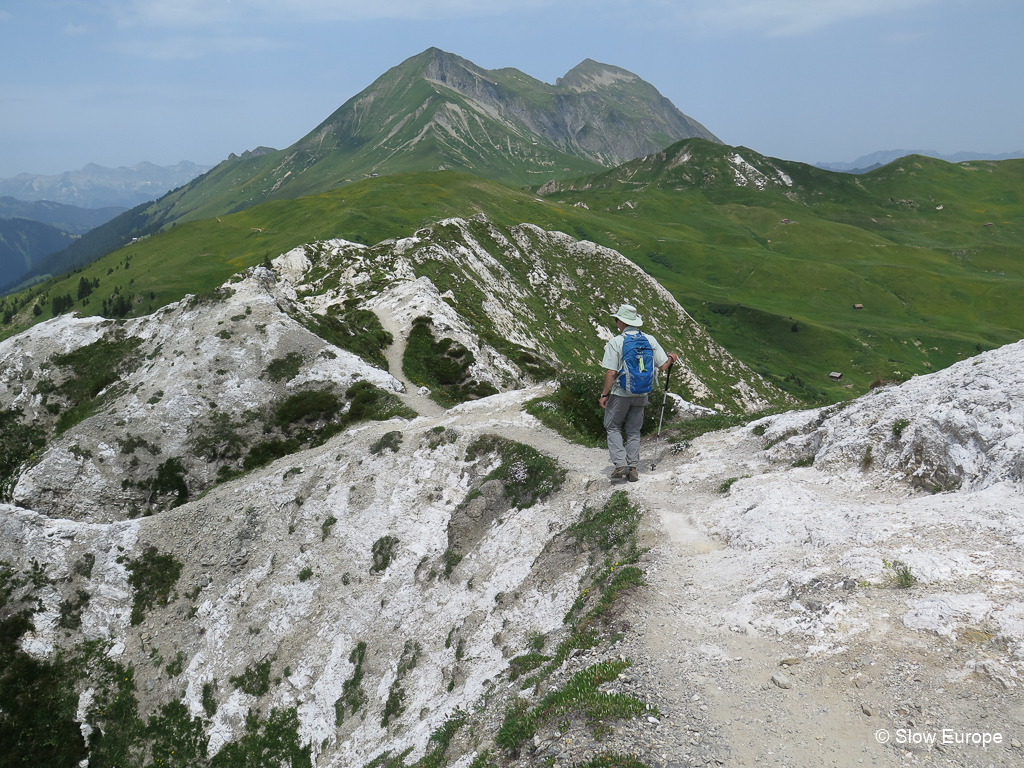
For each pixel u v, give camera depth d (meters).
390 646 21.08
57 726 26.38
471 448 26.19
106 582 31.00
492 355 69.94
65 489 44.72
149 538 32.59
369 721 19.02
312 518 28.95
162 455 46.34
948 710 6.04
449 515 24.14
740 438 17.53
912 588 7.81
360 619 23.39
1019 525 8.20
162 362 52.62
